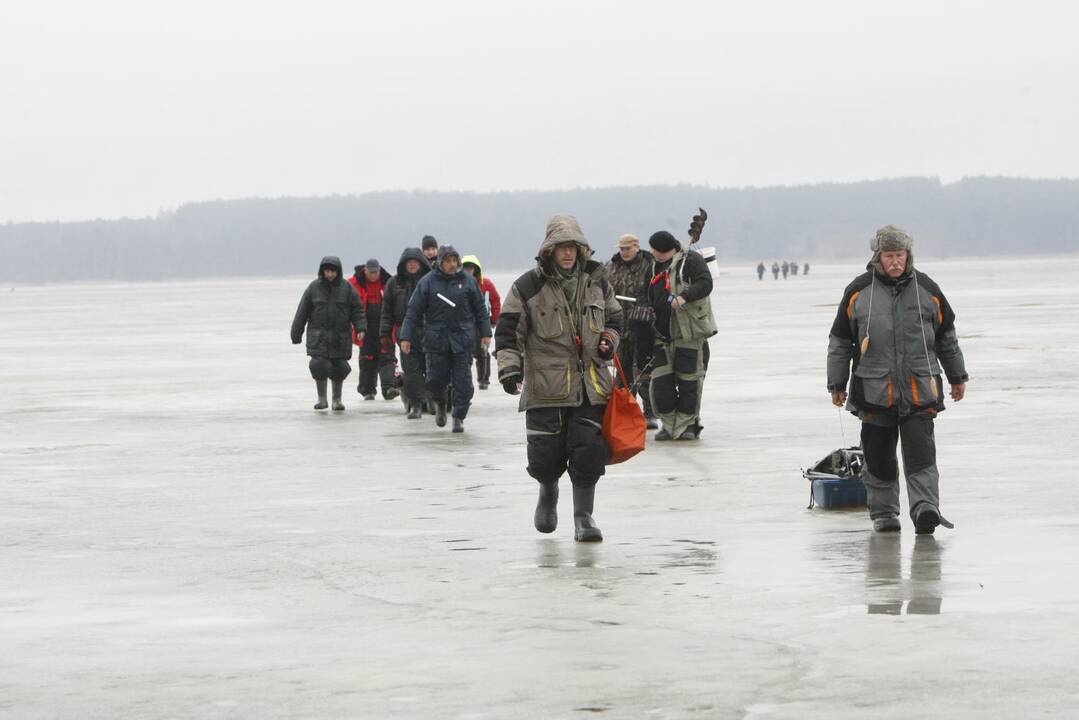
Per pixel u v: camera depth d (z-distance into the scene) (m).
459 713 8.70
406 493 18.39
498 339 14.63
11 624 11.36
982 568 12.72
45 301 191.75
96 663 10.09
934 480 14.55
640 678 9.38
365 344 33.44
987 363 37.59
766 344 50.44
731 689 9.06
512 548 14.36
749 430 24.50
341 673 9.69
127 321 95.69
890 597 11.59
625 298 23.88
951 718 8.36
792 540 14.41
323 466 21.31
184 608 11.88
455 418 25.83
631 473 19.58
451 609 11.62
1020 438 22.16
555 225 14.55
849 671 9.41
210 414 30.12
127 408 31.80
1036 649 9.84
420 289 25.83
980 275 175.75
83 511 17.39
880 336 14.58
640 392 24.75
